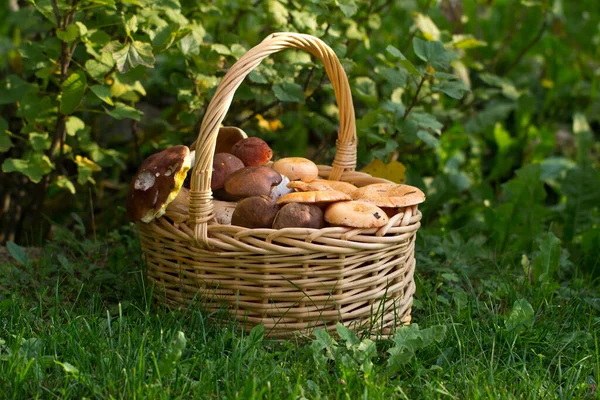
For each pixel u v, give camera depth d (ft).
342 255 6.22
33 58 7.13
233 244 6.19
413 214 6.48
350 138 6.79
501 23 9.82
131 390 5.83
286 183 6.54
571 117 10.56
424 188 8.13
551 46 10.23
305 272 6.23
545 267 7.09
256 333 6.22
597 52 10.64
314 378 6.05
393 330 6.41
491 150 9.45
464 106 8.69
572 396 6.05
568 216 7.87
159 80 8.59
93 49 7.13
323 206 6.36
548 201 9.10
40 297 6.47
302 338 6.33
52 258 7.22
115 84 7.29
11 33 9.62
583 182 7.86
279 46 6.32
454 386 6.09
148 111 9.00
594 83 10.20
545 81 10.38
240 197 6.48
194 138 7.88
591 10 10.58
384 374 6.08
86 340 6.15
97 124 8.20
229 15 7.96
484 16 10.39
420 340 6.17
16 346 5.98
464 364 6.20
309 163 6.71
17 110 7.55
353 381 5.97
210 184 6.29
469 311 6.51
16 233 8.09
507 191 7.84
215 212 6.41
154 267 6.52
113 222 8.03
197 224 6.20
